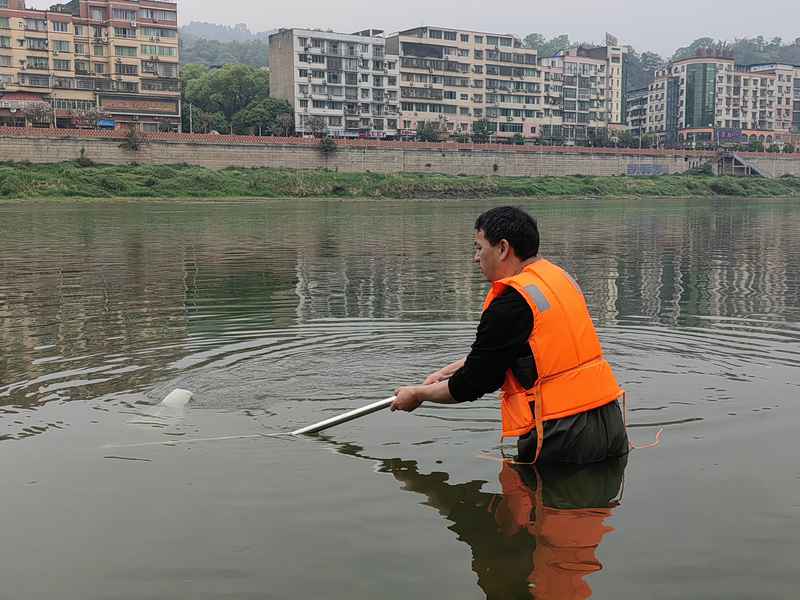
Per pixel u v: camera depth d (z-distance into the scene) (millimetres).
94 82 73125
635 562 2822
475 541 3000
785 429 4324
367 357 6125
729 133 117125
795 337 6965
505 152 77188
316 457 3924
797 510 3256
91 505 3330
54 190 51312
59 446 4078
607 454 3885
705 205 54500
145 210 39906
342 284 11195
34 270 13039
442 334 7098
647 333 7168
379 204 53375
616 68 110375
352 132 87250
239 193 58781
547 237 22547
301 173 64625
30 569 2795
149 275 12312
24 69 70438
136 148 59938
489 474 3701
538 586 2658
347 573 2748
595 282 11648
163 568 2789
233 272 12844
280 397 5020
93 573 2762
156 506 3314
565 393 3805
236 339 6859
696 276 12469
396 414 4676
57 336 7039
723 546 2939
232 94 96312
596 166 82875
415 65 91125
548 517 3207
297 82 83312
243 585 2672
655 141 108750
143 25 74750
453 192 67312
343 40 85188
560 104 104000
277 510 3279
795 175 95125
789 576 2719
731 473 3680
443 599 2572
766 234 23938
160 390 5168
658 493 3455
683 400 4906
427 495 3441
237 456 3932
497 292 3979
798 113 126500
